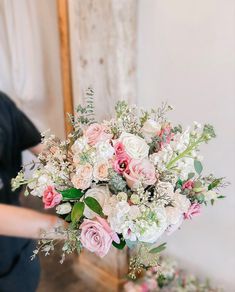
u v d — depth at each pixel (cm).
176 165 65
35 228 83
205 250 160
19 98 175
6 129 105
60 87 159
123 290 159
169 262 168
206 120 140
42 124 166
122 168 62
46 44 163
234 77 128
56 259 153
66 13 146
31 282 111
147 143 67
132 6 140
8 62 172
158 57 146
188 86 141
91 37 142
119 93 144
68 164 66
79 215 61
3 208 85
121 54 141
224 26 125
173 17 137
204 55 133
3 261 103
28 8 161
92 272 161
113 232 59
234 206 142
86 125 71
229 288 156
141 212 59
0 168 105
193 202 67
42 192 64
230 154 137
